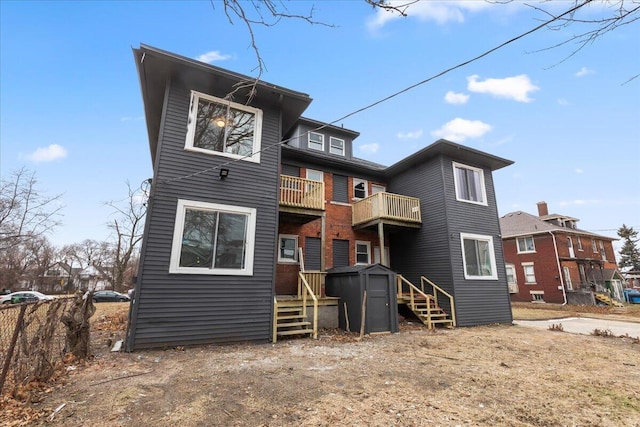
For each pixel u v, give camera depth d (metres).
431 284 11.41
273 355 6.07
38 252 37.44
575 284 24.27
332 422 3.17
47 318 4.55
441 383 4.49
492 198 13.14
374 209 12.18
